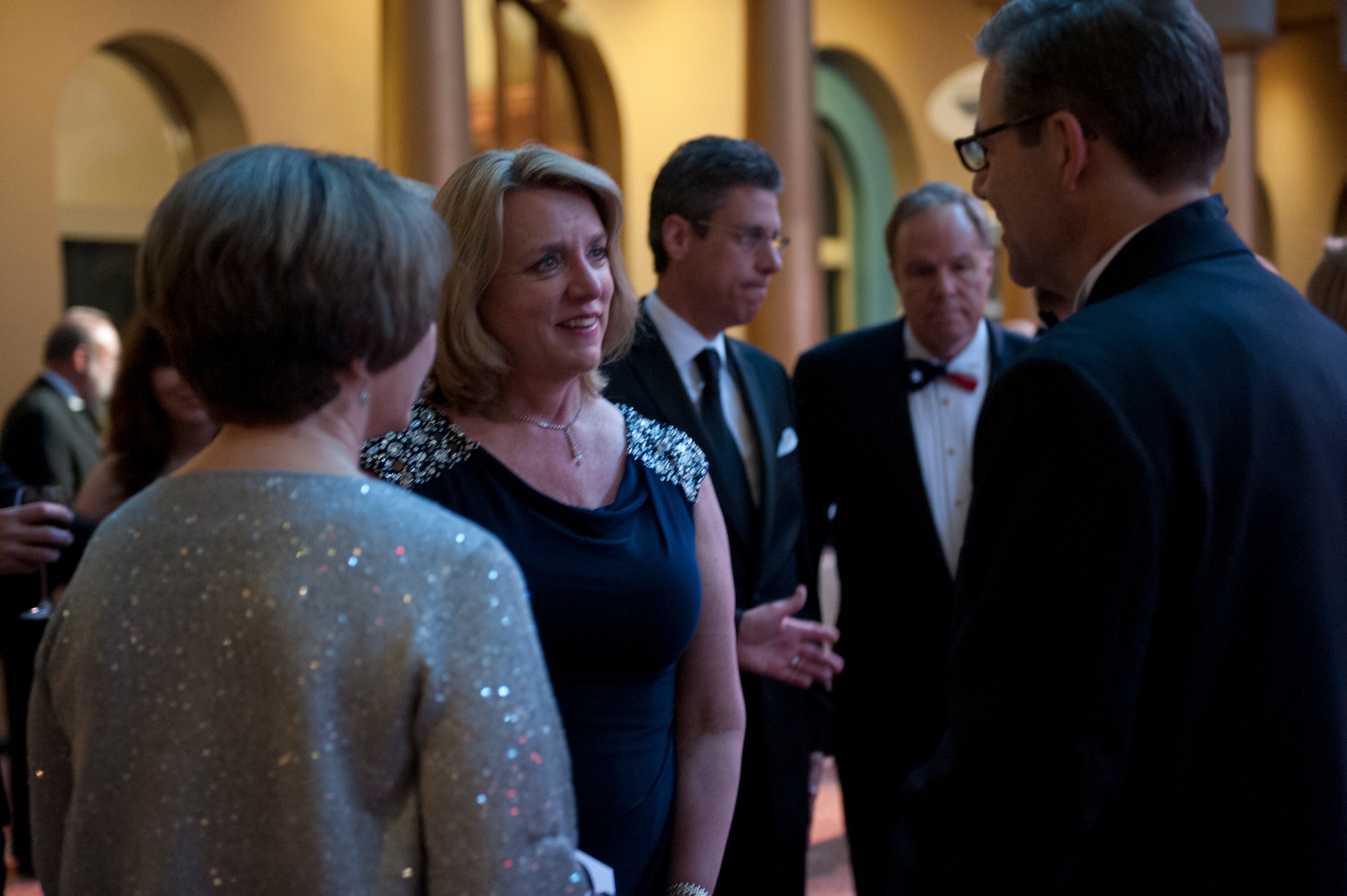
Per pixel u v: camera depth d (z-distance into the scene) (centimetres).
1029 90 134
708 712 165
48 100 537
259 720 95
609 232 161
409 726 96
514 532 148
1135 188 133
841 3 845
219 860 95
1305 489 121
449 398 155
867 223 912
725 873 230
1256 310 127
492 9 704
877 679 277
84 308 597
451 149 575
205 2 583
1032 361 121
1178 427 116
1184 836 120
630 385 232
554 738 100
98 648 99
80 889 99
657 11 750
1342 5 826
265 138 606
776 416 250
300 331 99
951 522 281
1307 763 120
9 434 445
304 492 99
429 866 95
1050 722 115
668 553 155
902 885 128
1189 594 117
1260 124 1166
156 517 101
